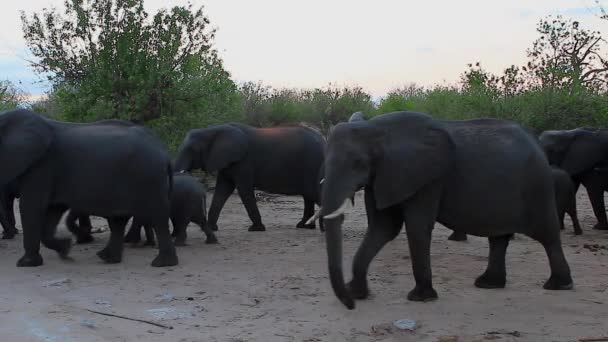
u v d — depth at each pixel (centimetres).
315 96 3266
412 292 684
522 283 760
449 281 772
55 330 582
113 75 1548
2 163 844
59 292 724
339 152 627
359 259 689
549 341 553
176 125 1605
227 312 645
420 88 3291
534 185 696
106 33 1551
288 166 1220
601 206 1195
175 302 682
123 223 906
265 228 1224
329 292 720
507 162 684
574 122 1941
